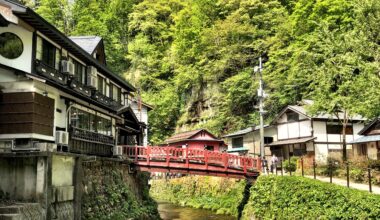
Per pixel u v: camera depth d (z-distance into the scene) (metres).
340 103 27.12
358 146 33.81
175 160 28.16
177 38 69.38
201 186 37.81
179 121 62.53
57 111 19.06
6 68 15.67
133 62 69.88
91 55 24.17
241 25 56.16
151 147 28.36
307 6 48.19
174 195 41.53
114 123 28.77
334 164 27.02
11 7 15.88
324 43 28.50
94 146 23.52
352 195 15.59
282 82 46.84
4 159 15.04
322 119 37.44
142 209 25.41
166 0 80.19
